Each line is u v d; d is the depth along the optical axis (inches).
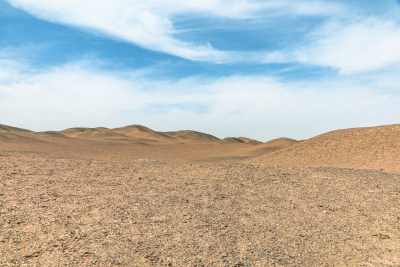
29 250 189.3
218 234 239.5
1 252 183.0
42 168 508.7
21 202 289.6
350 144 1042.7
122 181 437.1
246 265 190.7
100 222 249.3
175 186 415.5
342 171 577.9
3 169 465.1
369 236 253.3
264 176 498.9
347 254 216.7
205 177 489.1
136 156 1369.3
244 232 248.2
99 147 2111.2
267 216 296.2
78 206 291.4
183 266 183.3
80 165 580.4
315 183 454.6
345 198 372.5
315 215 306.0
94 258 185.3
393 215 307.7
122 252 195.9
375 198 373.1
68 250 193.5
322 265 197.9
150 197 345.1
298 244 230.4
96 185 398.3
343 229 268.2
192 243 218.1
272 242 230.7
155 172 537.3
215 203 333.4
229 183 445.1
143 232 233.1
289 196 380.2
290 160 1017.5
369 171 603.2
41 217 250.4
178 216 278.7
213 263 189.9
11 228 220.7
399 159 818.2
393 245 234.7
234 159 1482.5
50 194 331.3
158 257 192.7
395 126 1103.0
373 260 208.4
